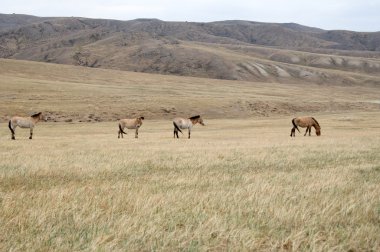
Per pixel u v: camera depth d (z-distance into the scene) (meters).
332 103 97.31
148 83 127.44
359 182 12.37
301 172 14.70
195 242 6.43
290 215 7.95
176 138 37.06
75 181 12.90
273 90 134.75
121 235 6.63
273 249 6.31
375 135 38.16
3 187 11.45
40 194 9.80
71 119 66.62
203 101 85.19
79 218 7.53
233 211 8.28
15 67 126.44
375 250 6.34
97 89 94.56
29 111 67.88
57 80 116.44
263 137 38.19
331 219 7.86
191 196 9.81
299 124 38.88
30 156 20.44
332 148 24.41
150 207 8.48
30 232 6.80
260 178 13.37
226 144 28.75
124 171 15.29
